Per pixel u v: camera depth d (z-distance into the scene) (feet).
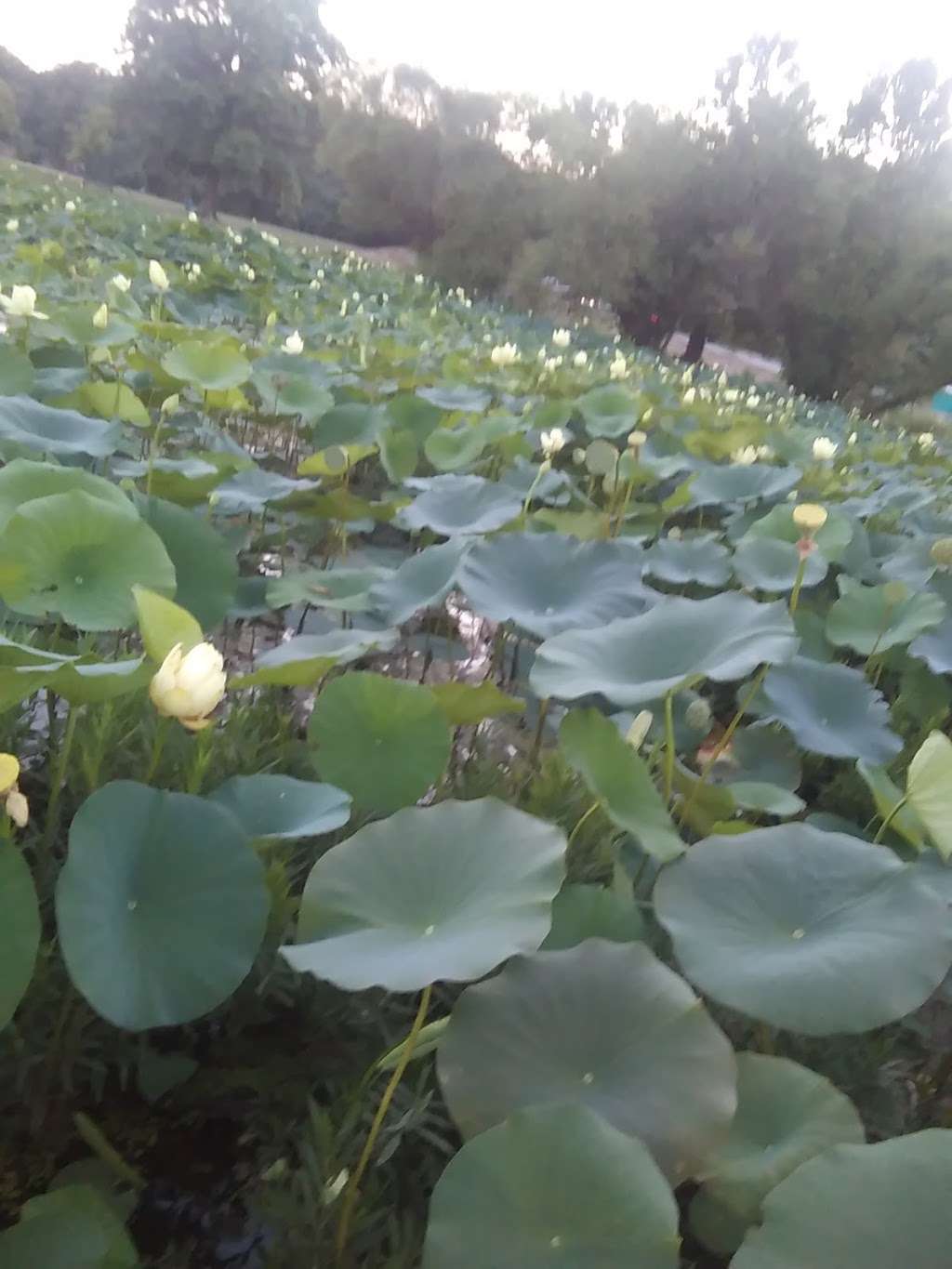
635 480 16.99
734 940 5.31
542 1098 4.52
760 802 7.96
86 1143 5.90
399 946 4.91
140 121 110.22
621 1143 4.06
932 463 33.27
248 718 8.82
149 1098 5.95
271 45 111.24
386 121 91.91
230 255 48.03
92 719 7.50
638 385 30.35
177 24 108.17
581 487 19.83
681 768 7.91
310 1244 4.98
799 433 27.37
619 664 7.46
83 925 4.91
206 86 109.40
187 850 5.48
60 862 6.52
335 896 5.33
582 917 5.89
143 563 7.48
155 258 45.19
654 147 84.33
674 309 90.74
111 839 5.27
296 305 36.60
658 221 86.69
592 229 84.79
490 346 35.37
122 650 9.43
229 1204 5.74
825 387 91.97
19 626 9.09
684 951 5.21
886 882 5.53
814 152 84.38
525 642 13.06
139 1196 5.69
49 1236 4.49
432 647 12.87
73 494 7.29
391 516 13.25
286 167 114.93
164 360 15.25
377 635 8.38
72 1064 5.79
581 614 9.20
